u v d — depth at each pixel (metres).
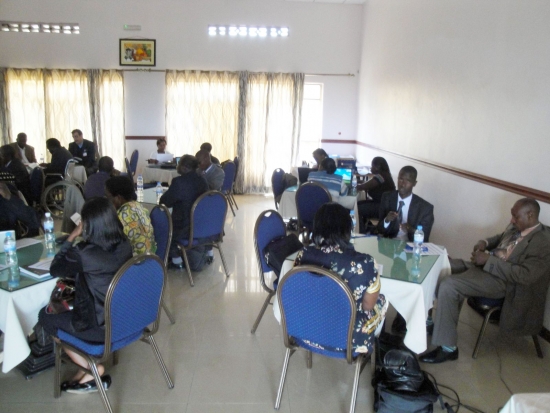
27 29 7.53
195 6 7.54
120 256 2.00
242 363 2.62
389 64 6.06
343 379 2.49
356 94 7.93
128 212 2.78
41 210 5.45
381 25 6.47
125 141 7.88
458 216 3.99
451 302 2.63
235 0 7.55
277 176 5.51
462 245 3.90
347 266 1.90
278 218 2.96
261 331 3.01
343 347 1.98
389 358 2.19
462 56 3.93
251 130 7.84
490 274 2.72
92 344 2.01
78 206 3.55
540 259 2.52
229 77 7.67
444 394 2.38
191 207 3.63
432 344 2.70
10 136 7.73
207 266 4.22
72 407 2.18
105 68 7.67
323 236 1.95
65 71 7.61
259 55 7.72
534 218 2.62
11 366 2.00
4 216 3.02
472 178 3.71
